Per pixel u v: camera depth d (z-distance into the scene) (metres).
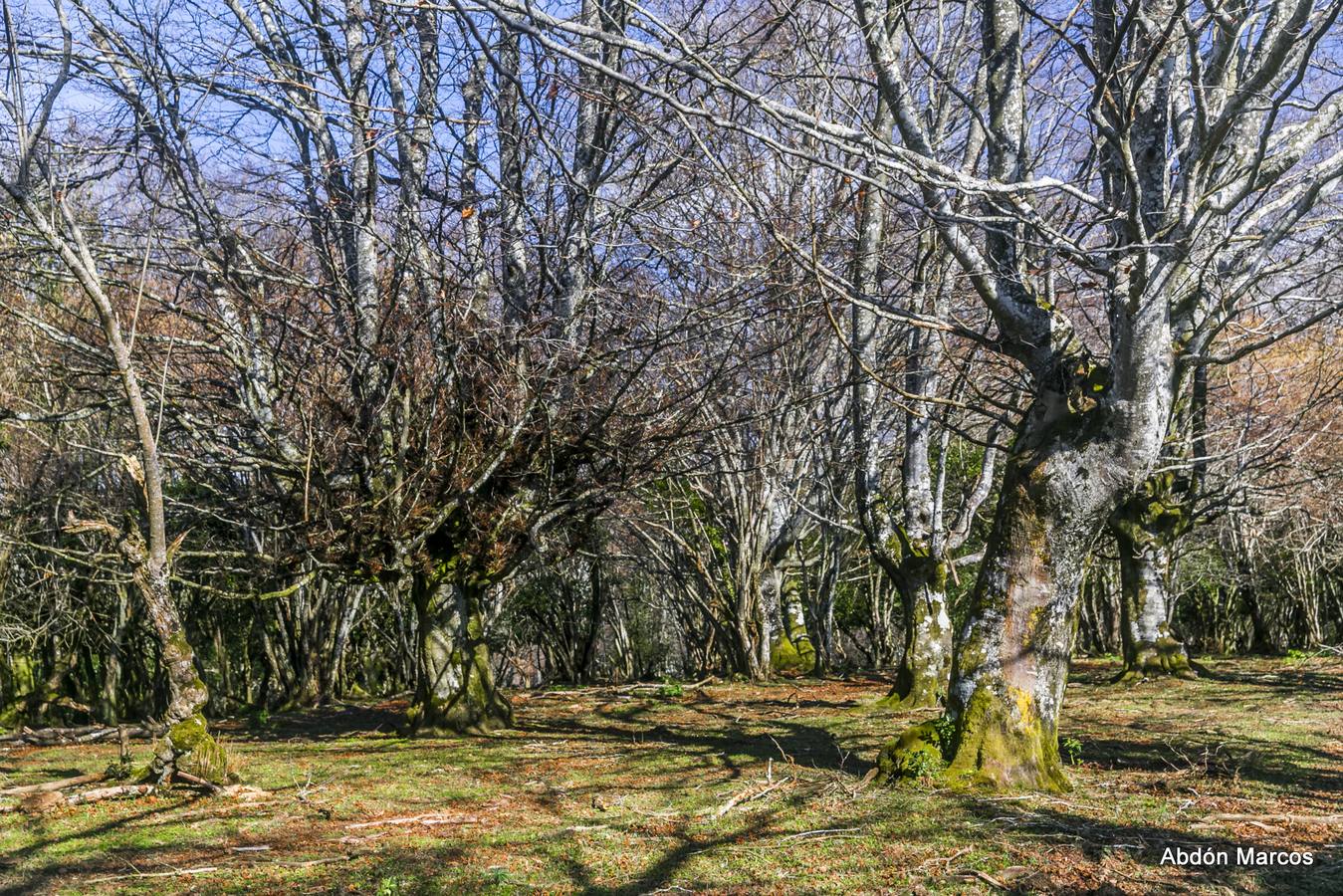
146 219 12.40
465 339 10.42
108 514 15.71
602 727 12.99
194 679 8.69
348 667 25.55
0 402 14.75
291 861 6.43
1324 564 27.56
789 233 10.43
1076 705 14.27
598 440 11.38
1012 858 6.16
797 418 18.17
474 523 11.77
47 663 22.39
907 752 8.20
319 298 10.96
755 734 11.86
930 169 7.00
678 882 5.90
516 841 6.88
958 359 13.55
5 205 10.30
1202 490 17.56
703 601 22.27
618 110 8.90
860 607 29.47
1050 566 7.78
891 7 8.67
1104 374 7.52
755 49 9.21
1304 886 5.68
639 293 11.45
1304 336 18.47
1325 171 7.65
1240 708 13.43
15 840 7.03
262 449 11.57
